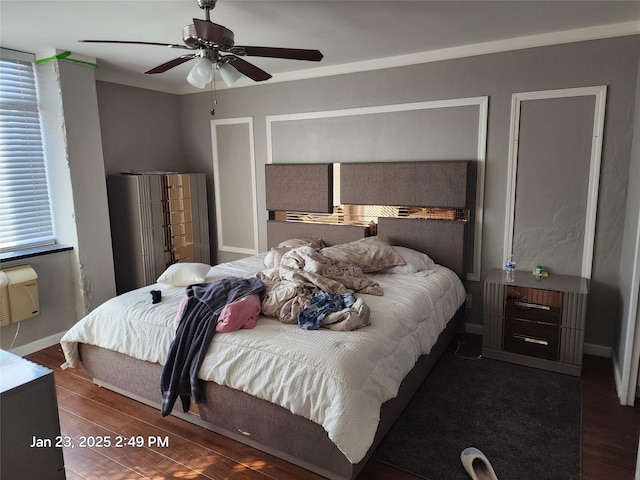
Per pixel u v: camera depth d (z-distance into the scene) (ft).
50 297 12.03
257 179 15.24
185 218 14.99
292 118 14.12
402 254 11.44
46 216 12.38
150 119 15.38
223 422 7.55
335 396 6.22
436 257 12.05
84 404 8.99
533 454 7.27
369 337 7.23
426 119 12.14
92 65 12.01
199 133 16.17
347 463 6.31
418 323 8.72
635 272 8.27
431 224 11.99
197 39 7.34
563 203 10.79
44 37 10.18
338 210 13.51
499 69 11.03
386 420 7.31
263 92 14.57
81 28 9.50
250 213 15.61
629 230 9.37
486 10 8.74
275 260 11.61
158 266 14.25
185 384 7.63
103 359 9.07
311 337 7.18
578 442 7.55
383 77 12.55
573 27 9.90
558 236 10.97
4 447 4.22
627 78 9.79
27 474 4.43
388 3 8.27
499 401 8.87
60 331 12.34
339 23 9.36
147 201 13.73
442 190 11.69
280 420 6.86
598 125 10.15
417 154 12.42
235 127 15.34
